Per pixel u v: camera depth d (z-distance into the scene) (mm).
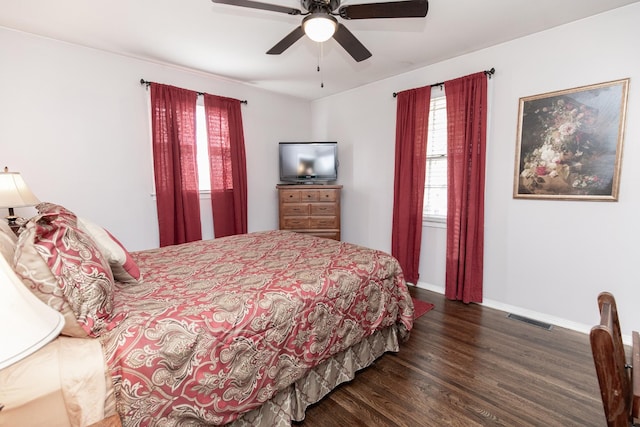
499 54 2918
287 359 1562
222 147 3879
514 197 2916
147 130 3330
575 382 1949
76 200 2934
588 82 2449
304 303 1634
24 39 2602
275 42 2844
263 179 4477
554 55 2602
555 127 2631
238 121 4012
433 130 3545
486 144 3035
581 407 1730
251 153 4309
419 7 1731
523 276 2930
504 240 3021
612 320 922
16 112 2600
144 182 3348
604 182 2430
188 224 3555
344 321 1856
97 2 2178
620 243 2400
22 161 2648
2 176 2174
